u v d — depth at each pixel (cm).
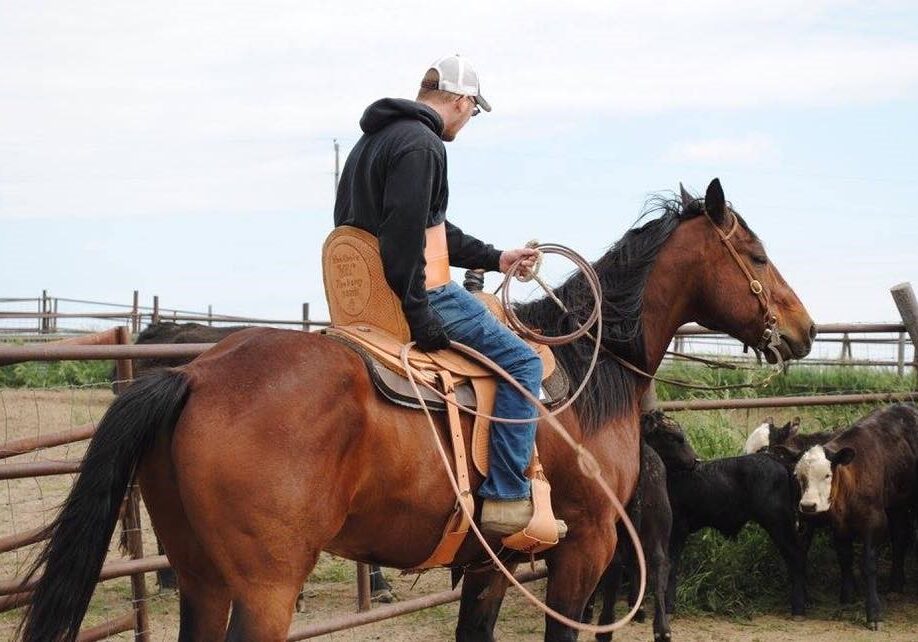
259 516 303
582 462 330
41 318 2044
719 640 652
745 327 463
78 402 1312
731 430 923
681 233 462
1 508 859
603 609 668
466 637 440
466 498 348
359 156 365
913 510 780
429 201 346
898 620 702
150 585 736
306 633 517
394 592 729
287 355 321
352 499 329
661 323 459
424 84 392
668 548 702
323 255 372
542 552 422
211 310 2038
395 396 338
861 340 1259
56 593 296
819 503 695
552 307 436
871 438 736
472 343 371
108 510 300
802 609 711
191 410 307
